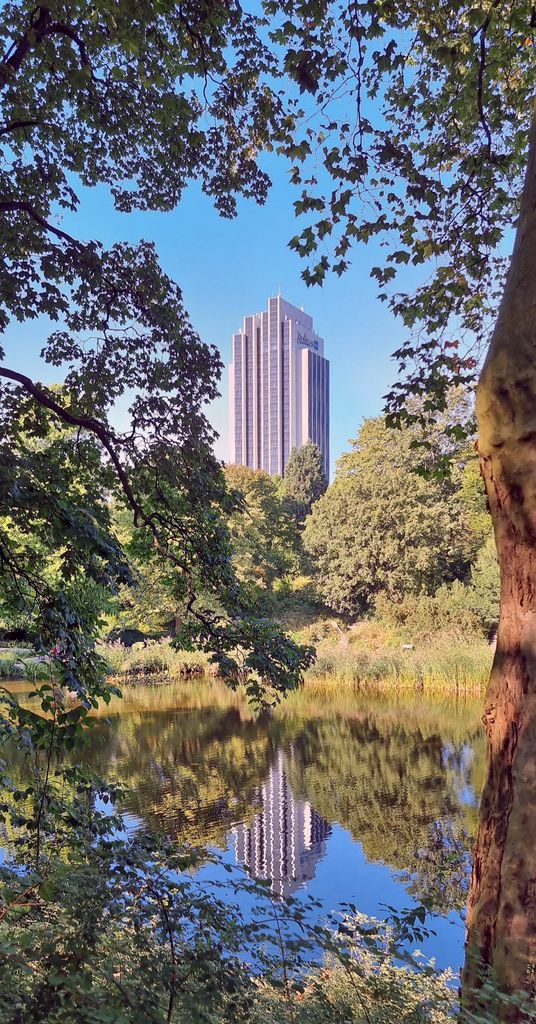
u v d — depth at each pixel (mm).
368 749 13578
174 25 4949
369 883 7102
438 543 27594
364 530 28609
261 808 9859
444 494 28438
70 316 6035
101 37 4605
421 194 5180
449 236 5824
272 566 31781
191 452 5887
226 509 5965
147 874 2555
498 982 2084
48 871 2338
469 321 6062
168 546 5875
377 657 22719
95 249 5531
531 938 2094
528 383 2293
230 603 5754
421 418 6164
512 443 2328
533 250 2416
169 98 5266
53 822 3396
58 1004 1590
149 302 5883
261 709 5336
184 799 10312
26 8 4828
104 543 3834
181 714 18109
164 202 6324
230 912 2391
